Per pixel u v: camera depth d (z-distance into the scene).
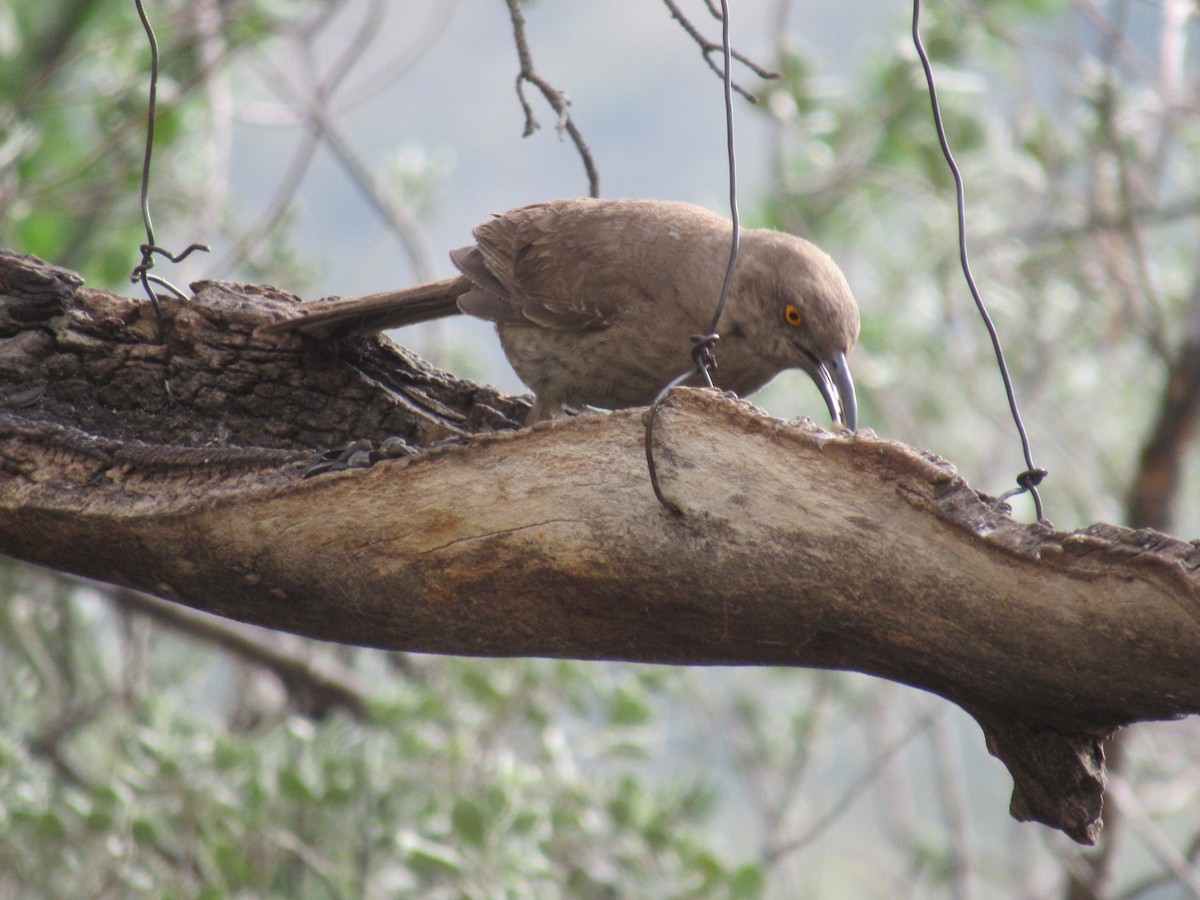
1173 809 12.66
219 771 10.17
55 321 7.48
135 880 9.64
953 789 13.59
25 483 6.54
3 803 9.95
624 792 10.90
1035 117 13.48
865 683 14.28
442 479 5.91
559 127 7.43
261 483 6.25
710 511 5.56
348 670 13.84
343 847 10.12
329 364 8.20
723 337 8.43
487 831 9.60
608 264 8.41
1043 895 13.42
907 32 13.12
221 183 13.18
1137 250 12.58
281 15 13.19
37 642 12.12
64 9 13.33
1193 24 14.34
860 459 5.36
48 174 12.90
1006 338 14.41
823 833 13.92
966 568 5.21
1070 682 5.21
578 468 5.75
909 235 14.94
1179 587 4.82
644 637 5.98
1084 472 14.42
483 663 11.19
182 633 13.09
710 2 7.02
